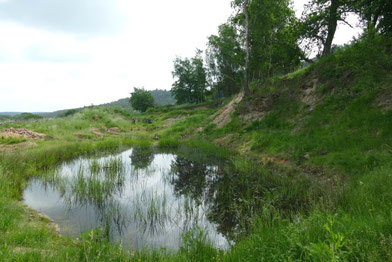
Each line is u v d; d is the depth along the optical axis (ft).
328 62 50.60
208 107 145.79
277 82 61.46
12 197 24.66
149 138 76.89
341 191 21.06
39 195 26.45
